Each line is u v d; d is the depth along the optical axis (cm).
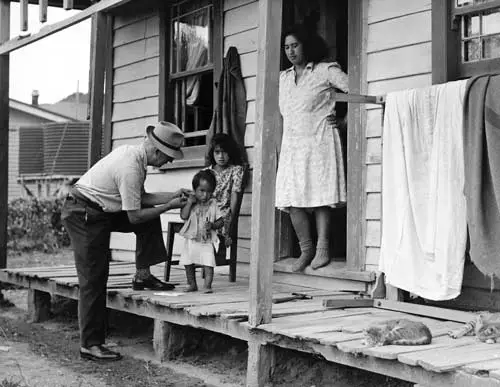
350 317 488
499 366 345
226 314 490
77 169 2308
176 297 573
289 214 655
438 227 486
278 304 539
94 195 555
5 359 580
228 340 591
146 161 573
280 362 482
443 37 521
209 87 795
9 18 838
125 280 688
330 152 603
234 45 731
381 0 575
